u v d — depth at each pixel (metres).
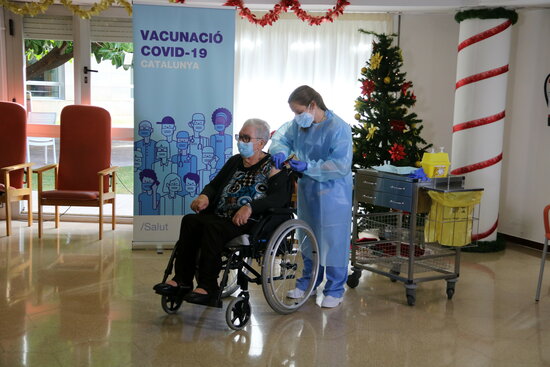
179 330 3.14
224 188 3.40
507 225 5.60
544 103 5.22
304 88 3.39
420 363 2.83
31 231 5.33
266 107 5.64
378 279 4.23
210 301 3.08
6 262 4.32
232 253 3.10
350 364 2.80
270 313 3.45
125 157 7.38
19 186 5.34
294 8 4.98
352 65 5.60
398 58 4.80
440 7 5.03
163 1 4.99
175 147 4.75
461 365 2.82
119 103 5.81
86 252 4.68
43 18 5.68
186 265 3.24
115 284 3.88
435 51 5.65
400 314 3.51
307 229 3.42
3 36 5.64
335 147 3.41
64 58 5.76
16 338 2.96
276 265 4.48
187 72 4.68
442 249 3.93
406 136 4.75
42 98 5.82
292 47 5.59
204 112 4.73
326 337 3.12
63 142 5.35
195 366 2.72
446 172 3.89
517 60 5.45
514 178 5.53
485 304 3.73
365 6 5.09
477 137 5.04
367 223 4.30
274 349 2.94
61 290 3.72
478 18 4.90
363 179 3.91
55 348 2.86
